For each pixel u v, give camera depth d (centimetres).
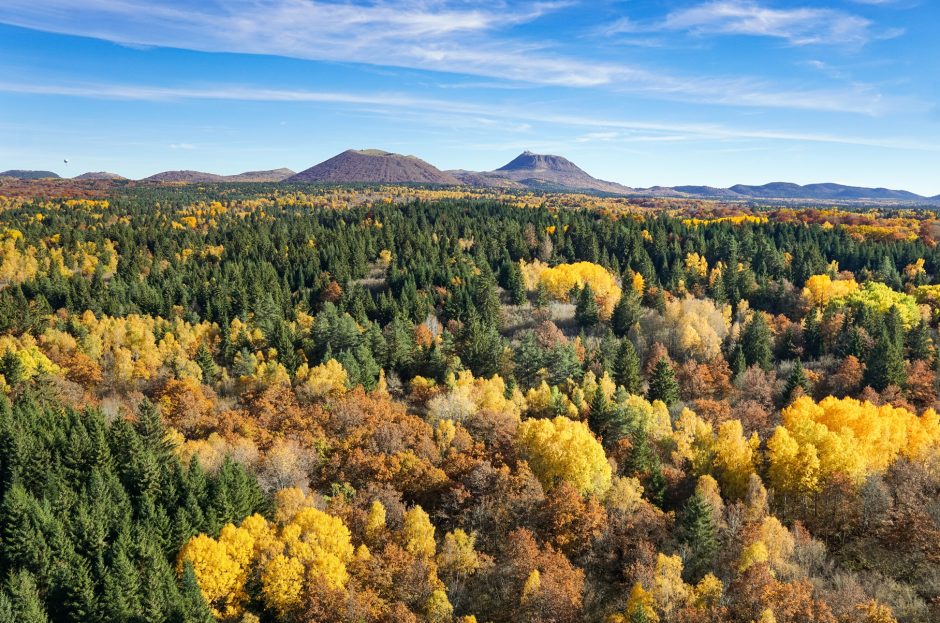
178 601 4212
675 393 10112
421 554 5362
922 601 5078
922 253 19138
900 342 11669
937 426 7969
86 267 19488
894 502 6425
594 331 14275
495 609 5084
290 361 11175
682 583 4744
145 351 11319
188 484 5734
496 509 6147
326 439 7394
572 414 8944
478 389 9294
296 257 19675
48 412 6944
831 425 7806
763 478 7244
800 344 13150
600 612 5081
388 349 11825
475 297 14950
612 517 6031
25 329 12594
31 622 4184
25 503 5022
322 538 5053
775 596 4462
